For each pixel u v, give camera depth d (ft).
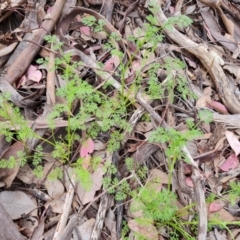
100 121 0.97
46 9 1.16
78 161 0.90
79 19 1.16
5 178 0.91
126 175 0.96
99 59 1.11
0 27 1.14
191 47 1.16
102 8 1.19
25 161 0.90
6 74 1.02
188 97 1.09
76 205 0.91
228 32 1.30
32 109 1.02
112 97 1.03
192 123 0.98
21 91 1.03
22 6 1.12
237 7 1.36
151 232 0.89
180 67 1.05
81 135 0.98
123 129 0.99
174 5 1.30
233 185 0.92
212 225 0.94
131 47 1.13
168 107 1.04
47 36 0.99
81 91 0.85
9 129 0.91
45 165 0.95
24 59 1.04
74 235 0.88
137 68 1.08
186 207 0.89
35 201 0.92
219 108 1.12
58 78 1.04
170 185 0.96
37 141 0.95
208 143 1.05
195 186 0.90
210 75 1.16
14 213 0.89
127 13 1.20
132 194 0.88
